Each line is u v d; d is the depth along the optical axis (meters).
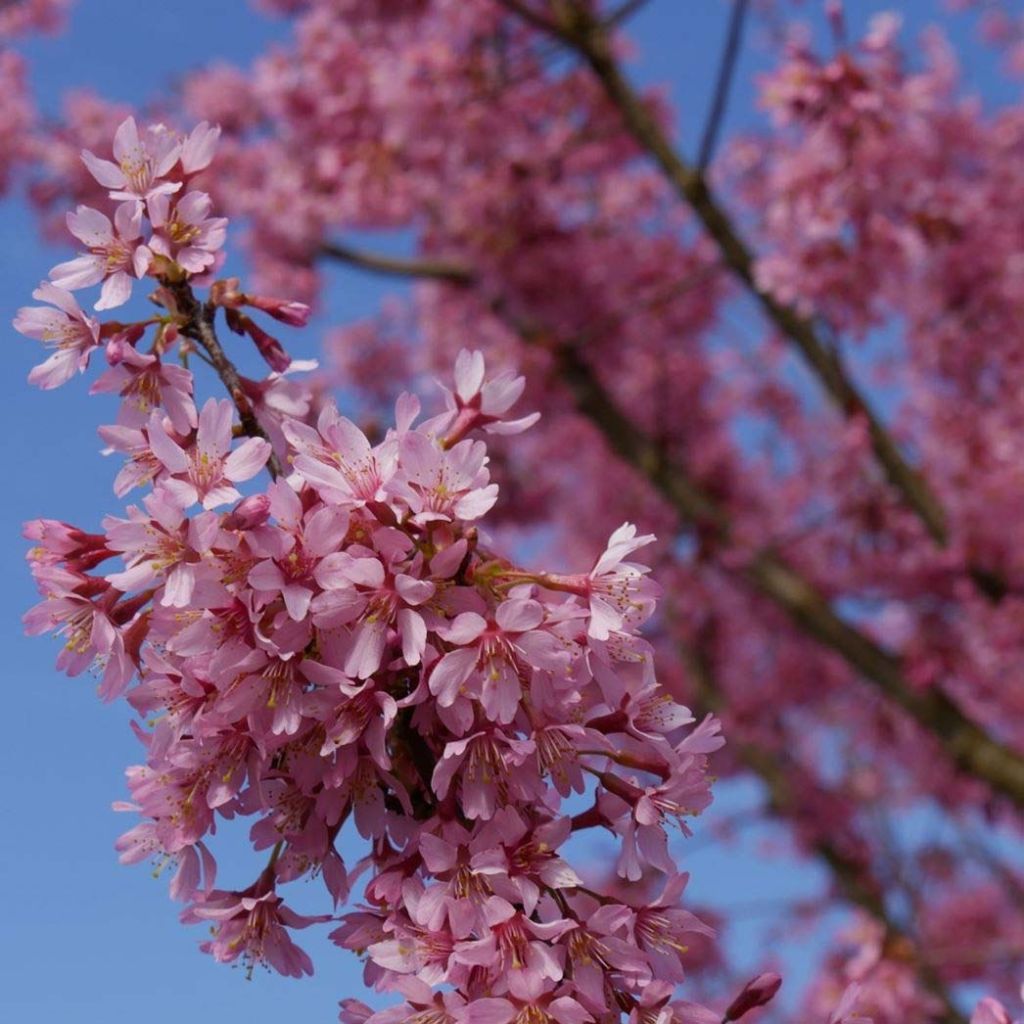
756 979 2.08
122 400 2.28
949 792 12.50
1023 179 9.17
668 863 2.17
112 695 2.15
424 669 1.97
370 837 2.10
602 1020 1.99
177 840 2.13
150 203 2.37
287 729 1.98
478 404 2.36
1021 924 12.01
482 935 1.93
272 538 1.98
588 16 9.25
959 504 9.89
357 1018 2.09
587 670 2.09
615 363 11.56
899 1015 8.56
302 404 2.33
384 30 10.07
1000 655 10.09
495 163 10.09
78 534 2.26
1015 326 9.20
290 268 10.98
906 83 7.30
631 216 11.56
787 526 12.16
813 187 7.48
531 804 2.06
